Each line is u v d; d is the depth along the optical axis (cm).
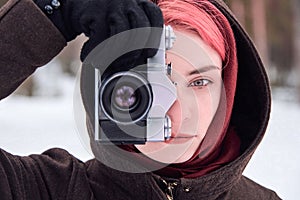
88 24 131
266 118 162
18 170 145
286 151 368
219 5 155
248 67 164
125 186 152
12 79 140
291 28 1238
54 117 588
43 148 367
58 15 139
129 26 126
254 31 1089
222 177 153
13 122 545
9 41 138
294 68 1188
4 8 139
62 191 150
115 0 128
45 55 140
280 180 330
